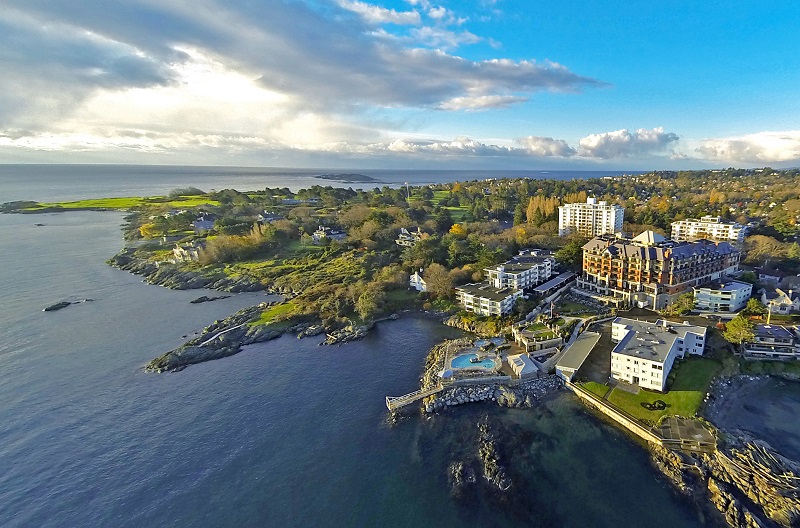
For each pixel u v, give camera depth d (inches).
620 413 4057.6
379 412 4362.7
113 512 3235.7
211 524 3129.9
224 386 4891.7
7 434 4072.3
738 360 4793.3
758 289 6259.8
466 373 4825.3
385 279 7815.0
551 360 5009.8
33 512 3230.8
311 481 3503.9
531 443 3838.6
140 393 4761.3
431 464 3654.0
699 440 3629.4
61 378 5064.0
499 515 3129.9
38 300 7810.0
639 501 3174.2
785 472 3272.6
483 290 6776.6
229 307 7455.7
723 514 3029.0
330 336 6077.8
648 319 5826.8
